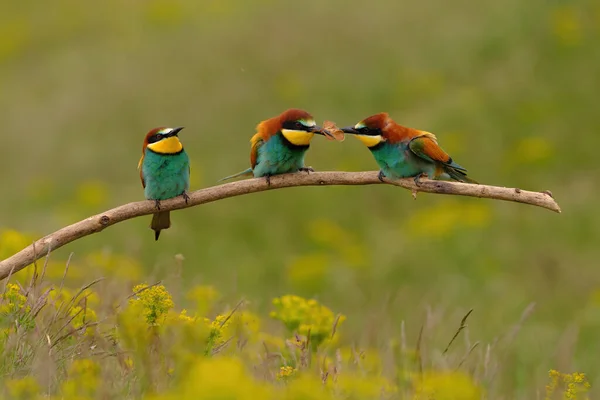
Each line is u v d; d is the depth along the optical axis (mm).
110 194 18125
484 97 18438
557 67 18797
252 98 20344
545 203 6363
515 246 14289
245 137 19188
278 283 13867
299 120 7934
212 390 4012
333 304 12516
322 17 22750
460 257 13703
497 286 12828
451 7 21938
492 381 7172
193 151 19000
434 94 19156
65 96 22359
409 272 13648
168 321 6000
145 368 5465
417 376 6141
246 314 7516
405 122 18234
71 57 25406
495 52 19828
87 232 6410
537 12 20156
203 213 16344
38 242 6285
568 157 16859
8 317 5910
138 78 22094
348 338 9508
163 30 25797
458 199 16297
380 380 6098
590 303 12125
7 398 4957
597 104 17719
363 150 18000
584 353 10180
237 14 24828
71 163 19672
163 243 14938
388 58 20562
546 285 13047
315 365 6547
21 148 20781
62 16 29500
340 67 20609
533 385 8477
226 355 6438
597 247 14227
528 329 10961
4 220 17281
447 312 11703
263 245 15484
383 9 22438
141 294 5918
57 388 5352
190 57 22766
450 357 7516
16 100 23344
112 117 21156
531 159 16609
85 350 5867
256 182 6965
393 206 16438
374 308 11289
